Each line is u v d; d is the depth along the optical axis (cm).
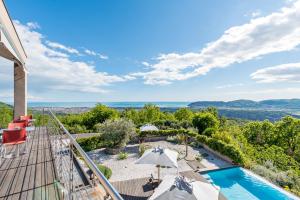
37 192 365
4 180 416
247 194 1098
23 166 494
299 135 2455
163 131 2206
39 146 685
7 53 723
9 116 1619
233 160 1490
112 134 1662
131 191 827
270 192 1112
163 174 1258
